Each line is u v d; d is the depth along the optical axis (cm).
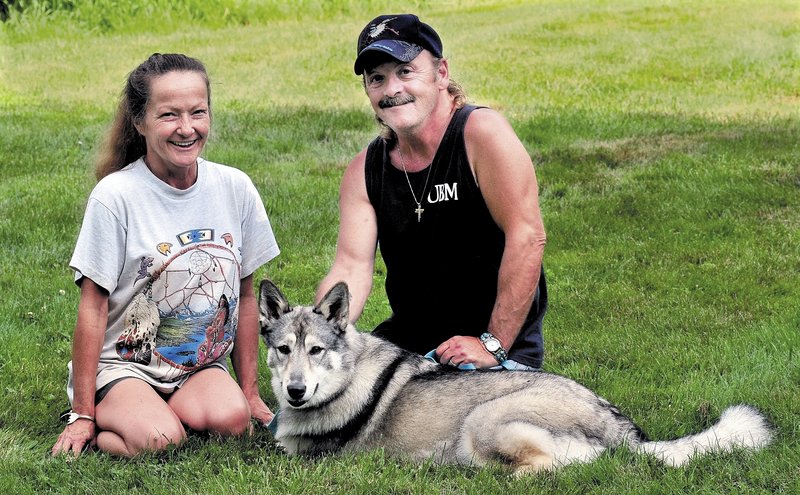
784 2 2658
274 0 2689
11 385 554
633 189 994
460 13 2745
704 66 1861
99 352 460
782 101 1526
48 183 1023
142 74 453
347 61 2030
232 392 475
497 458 423
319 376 441
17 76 1872
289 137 1270
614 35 2277
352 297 478
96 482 424
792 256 789
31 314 673
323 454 457
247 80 1819
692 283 743
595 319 677
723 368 576
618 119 1358
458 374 450
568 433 420
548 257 825
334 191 1012
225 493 408
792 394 514
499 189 454
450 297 486
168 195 466
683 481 405
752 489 398
